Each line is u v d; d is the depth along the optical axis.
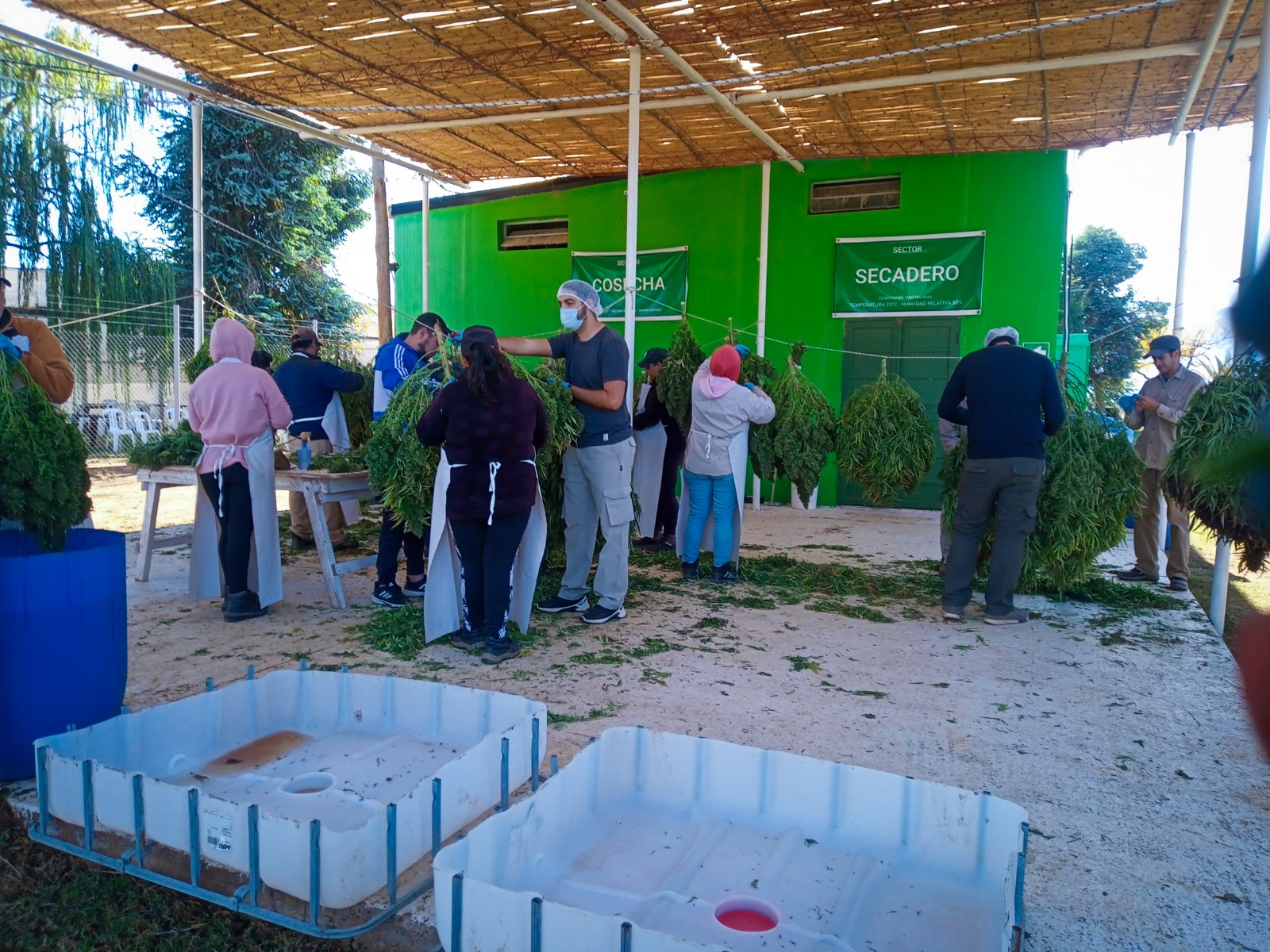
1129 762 3.83
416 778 3.18
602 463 5.66
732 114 9.74
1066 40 8.06
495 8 7.65
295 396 7.35
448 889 2.23
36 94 18.75
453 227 14.23
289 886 2.45
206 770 3.25
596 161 12.54
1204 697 4.63
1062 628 5.95
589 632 5.61
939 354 11.59
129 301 20.39
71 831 2.97
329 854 2.40
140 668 4.74
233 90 10.08
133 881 2.91
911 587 7.10
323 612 5.96
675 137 11.14
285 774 3.22
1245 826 3.30
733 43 8.27
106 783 2.72
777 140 11.14
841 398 12.02
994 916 2.55
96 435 16.44
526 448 4.93
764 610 6.27
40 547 3.53
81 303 19.50
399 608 6.06
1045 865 3.01
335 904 2.43
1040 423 5.86
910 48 8.34
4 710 3.29
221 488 5.62
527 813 2.66
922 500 11.70
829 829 2.94
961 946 2.41
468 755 2.82
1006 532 5.92
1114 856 3.08
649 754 3.17
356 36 8.37
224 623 5.66
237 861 2.53
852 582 7.16
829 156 11.70
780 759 3.00
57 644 3.36
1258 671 0.61
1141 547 7.46
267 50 8.73
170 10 7.76
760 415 6.96
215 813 2.54
